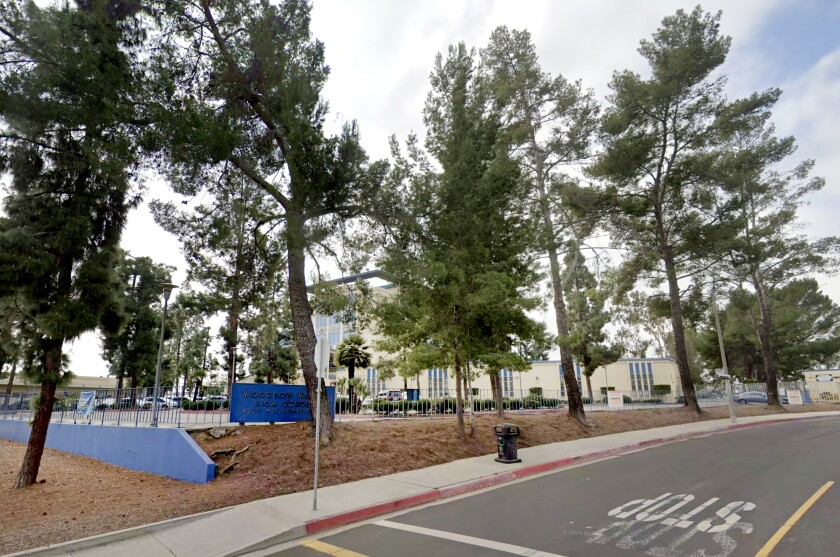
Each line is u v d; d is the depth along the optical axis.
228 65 11.15
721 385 49.56
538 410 24.52
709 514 6.90
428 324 13.33
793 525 6.26
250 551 6.16
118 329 12.41
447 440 13.30
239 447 11.44
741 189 24.94
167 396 14.95
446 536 6.29
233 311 17.42
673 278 25.77
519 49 20.86
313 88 11.80
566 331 19.45
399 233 13.15
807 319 46.78
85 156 10.33
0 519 8.00
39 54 8.93
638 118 24.36
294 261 12.73
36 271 9.80
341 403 23.66
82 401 18.09
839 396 43.47
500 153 14.28
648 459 12.53
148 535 6.81
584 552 5.46
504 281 13.05
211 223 13.50
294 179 11.12
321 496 8.43
